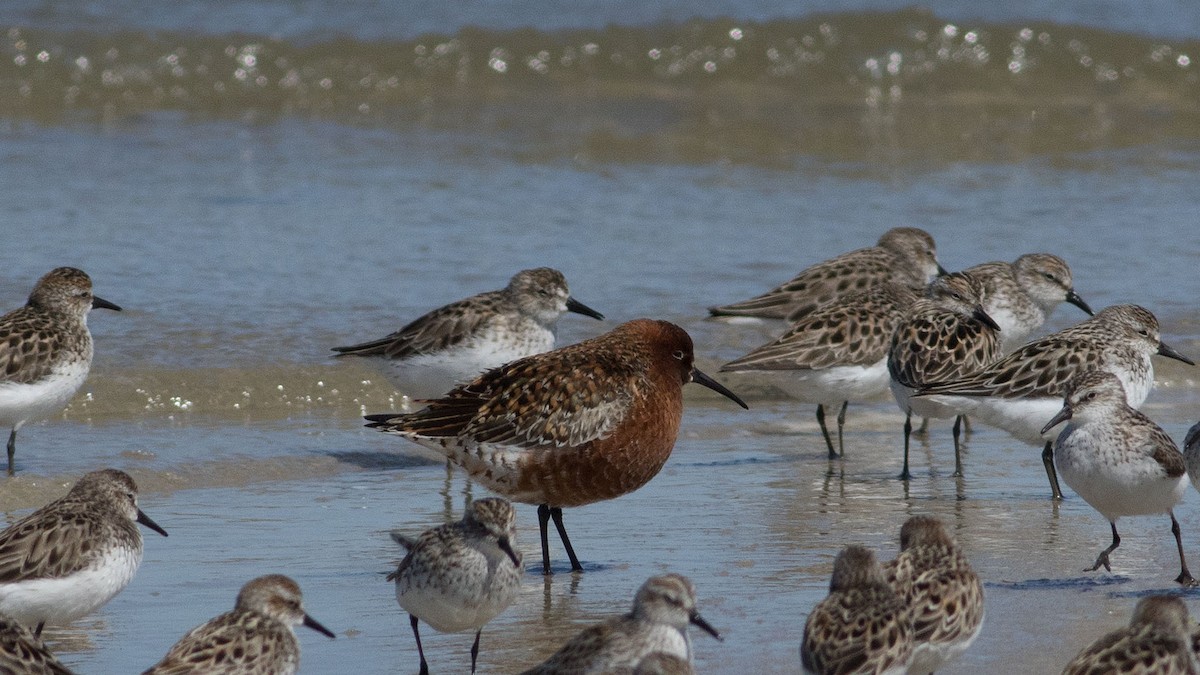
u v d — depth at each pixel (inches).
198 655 334.3
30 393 576.4
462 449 470.0
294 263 848.9
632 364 484.7
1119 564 472.7
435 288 815.7
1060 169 1122.7
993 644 394.9
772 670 381.1
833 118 1235.9
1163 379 734.5
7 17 1231.5
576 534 516.7
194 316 754.8
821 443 658.2
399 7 1312.7
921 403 586.6
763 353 635.5
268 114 1186.6
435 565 379.6
